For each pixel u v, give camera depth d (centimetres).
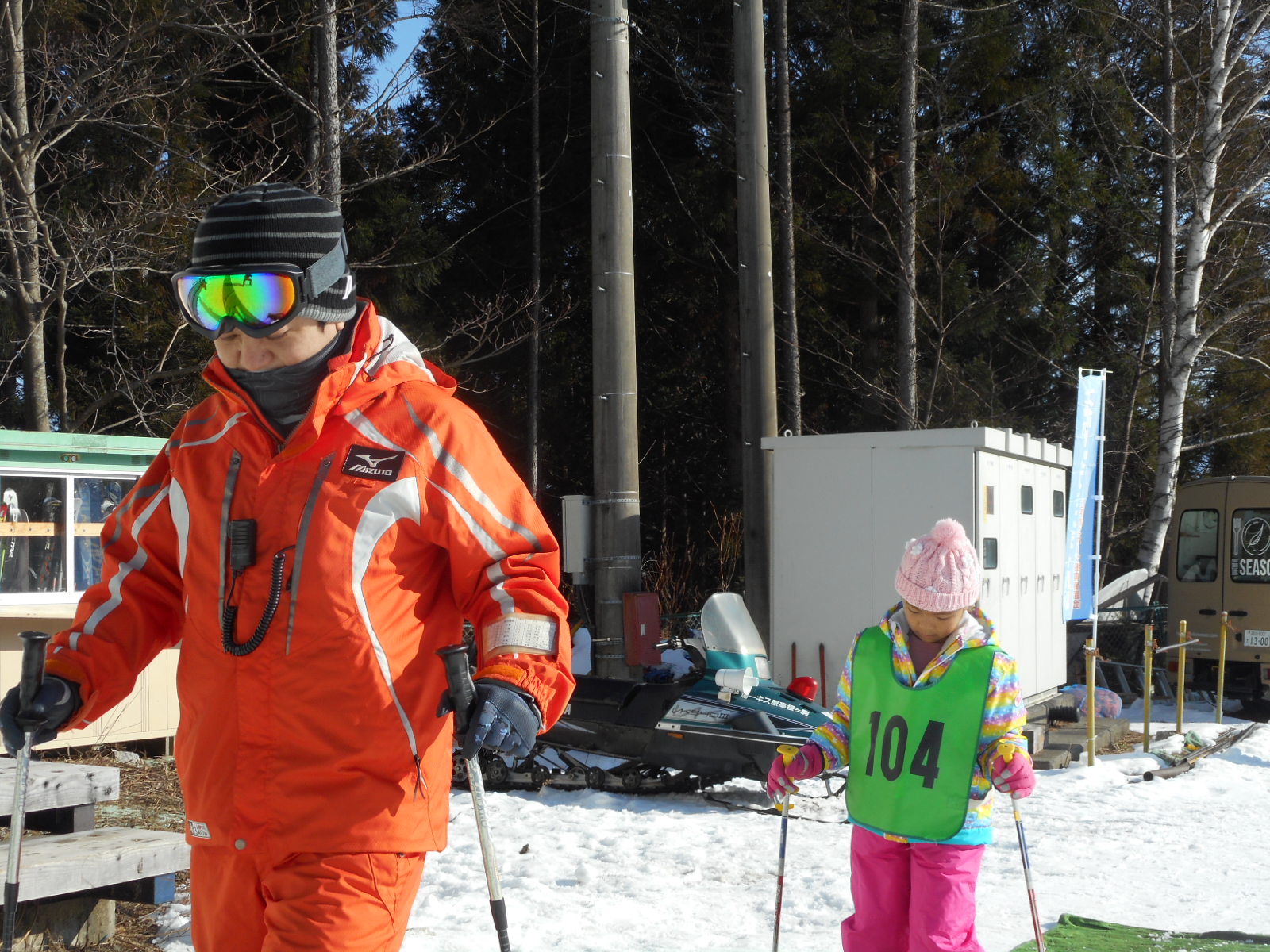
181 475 254
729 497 2309
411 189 2286
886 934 392
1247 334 2433
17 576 838
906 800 381
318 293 245
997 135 2225
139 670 267
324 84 1447
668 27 2188
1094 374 1062
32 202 1286
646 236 2362
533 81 2236
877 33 2209
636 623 1159
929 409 1895
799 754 416
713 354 2462
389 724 238
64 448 857
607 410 1186
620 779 870
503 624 239
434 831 248
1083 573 1059
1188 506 1645
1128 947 528
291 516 240
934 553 393
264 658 236
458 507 243
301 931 229
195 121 1739
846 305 2369
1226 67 1942
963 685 382
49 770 490
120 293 1546
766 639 1327
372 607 237
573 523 1198
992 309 2191
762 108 1373
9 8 1280
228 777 238
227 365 252
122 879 463
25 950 459
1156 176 2477
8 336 1438
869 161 2217
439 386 262
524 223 2383
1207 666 1622
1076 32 2333
